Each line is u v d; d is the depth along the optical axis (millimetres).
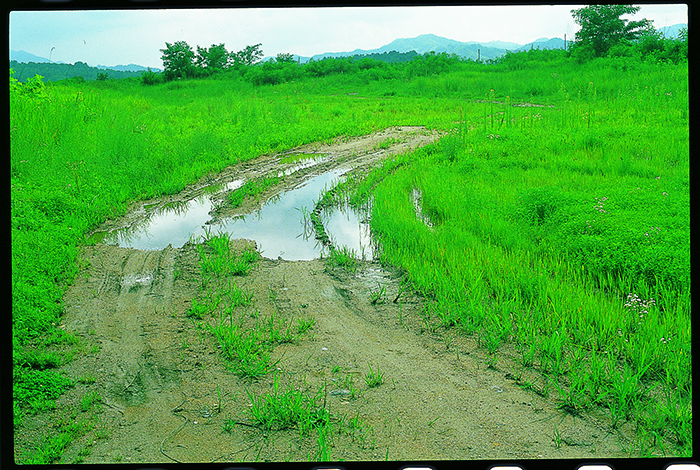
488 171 10359
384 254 6973
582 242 6531
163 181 10328
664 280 5711
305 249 7520
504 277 6016
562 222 7184
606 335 4918
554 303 5344
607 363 4559
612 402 4133
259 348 4961
